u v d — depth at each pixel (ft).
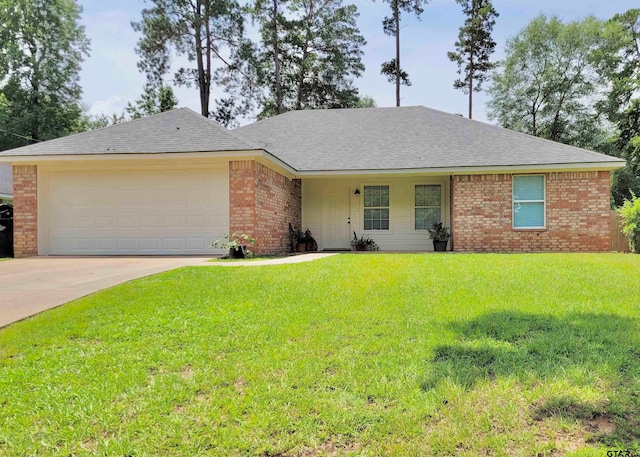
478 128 51.29
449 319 13.70
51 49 100.73
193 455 6.89
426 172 44.37
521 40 101.35
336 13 102.94
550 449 6.77
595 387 8.64
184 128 39.86
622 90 89.81
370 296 17.38
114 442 7.22
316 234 52.29
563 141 99.76
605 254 36.88
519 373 9.38
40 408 8.43
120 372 10.09
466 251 44.73
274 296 17.56
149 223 38.75
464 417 7.72
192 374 9.94
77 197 39.34
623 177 87.56
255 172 36.76
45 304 17.08
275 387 9.09
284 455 6.93
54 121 99.35
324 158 48.11
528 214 44.29
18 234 39.01
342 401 8.44
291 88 105.09
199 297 17.51
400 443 7.06
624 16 93.76
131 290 19.03
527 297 16.92
